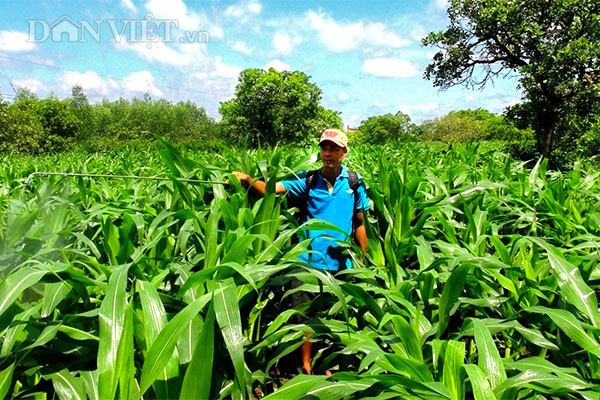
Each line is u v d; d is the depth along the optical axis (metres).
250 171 4.07
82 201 3.86
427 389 1.69
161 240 3.06
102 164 9.58
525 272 2.82
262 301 2.91
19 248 2.87
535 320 2.52
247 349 2.39
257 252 2.75
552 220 4.02
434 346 1.97
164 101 94.38
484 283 2.74
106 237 2.74
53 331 1.92
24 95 86.00
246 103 47.47
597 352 1.90
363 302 2.46
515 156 19.22
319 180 3.27
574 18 16.92
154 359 1.59
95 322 2.18
